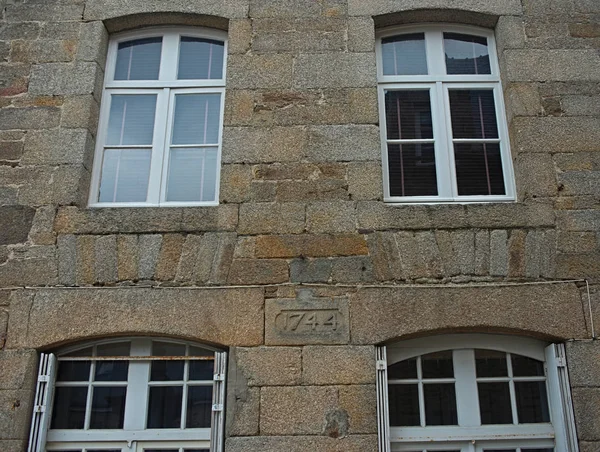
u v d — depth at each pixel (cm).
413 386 440
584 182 474
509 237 457
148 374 443
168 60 539
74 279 449
